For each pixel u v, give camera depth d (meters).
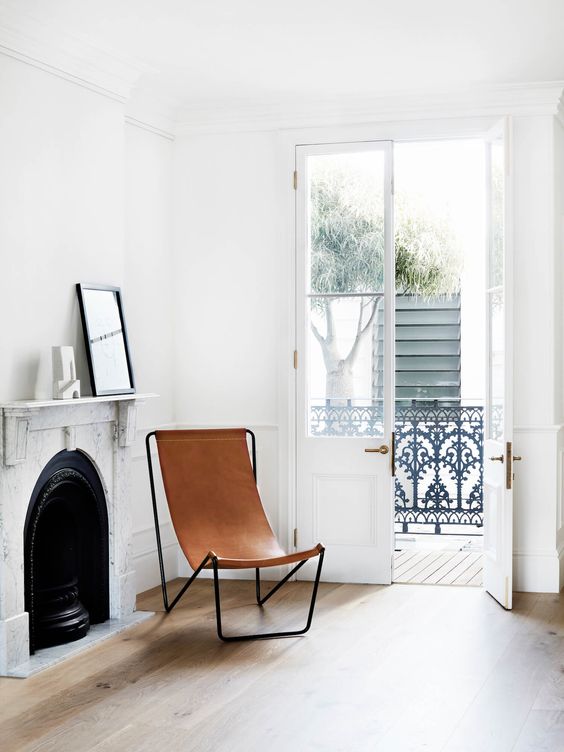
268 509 5.66
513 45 4.57
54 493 4.30
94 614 4.64
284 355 5.61
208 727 3.31
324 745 3.15
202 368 5.76
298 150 5.58
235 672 3.91
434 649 4.21
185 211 5.76
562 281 5.54
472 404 8.22
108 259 4.78
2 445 3.84
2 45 3.94
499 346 5.07
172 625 4.65
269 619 4.74
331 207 5.57
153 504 4.96
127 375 4.82
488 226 5.29
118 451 4.74
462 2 3.99
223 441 5.13
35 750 3.11
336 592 5.33
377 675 3.86
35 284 4.18
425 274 8.23
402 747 3.14
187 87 5.23
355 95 5.38
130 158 5.26
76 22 4.16
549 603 5.04
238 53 4.66
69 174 4.44
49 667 3.97
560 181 5.46
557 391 5.43
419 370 8.35
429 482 7.86
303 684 3.76
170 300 5.76
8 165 4.00
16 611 3.95
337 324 5.58
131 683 3.78
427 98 5.35
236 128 5.66
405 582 5.58
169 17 4.13
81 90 4.53
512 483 5.06
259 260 5.66
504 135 4.86
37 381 4.19
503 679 3.81
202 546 4.75
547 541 5.32
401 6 4.04
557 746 3.15
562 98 5.34
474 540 7.25
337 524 5.57
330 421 5.59
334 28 4.31
